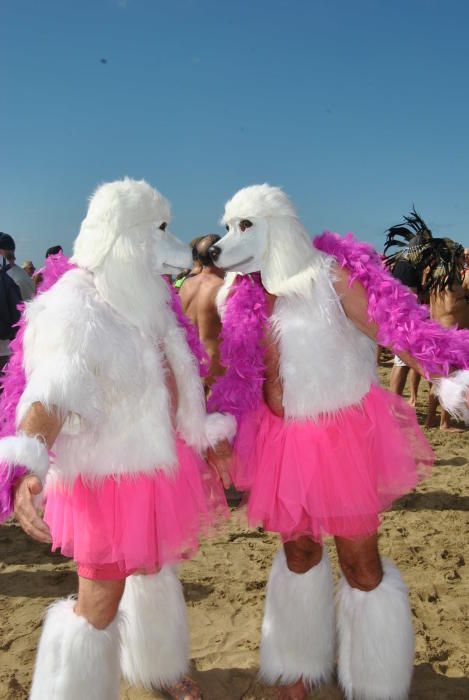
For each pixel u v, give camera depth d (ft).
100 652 7.52
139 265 7.52
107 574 7.60
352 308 8.38
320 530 8.21
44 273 8.20
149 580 9.08
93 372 7.06
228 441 8.61
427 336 8.04
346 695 9.14
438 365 7.96
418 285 22.91
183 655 9.41
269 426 8.81
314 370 8.20
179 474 7.97
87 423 7.13
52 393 6.65
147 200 7.63
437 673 10.15
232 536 15.83
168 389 8.07
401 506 17.74
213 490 8.80
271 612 9.35
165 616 9.15
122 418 7.36
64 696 7.34
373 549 8.61
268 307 8.73
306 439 8.29
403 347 8.07
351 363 8.37
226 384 8.95
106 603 7.68
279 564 9.30
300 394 8.25
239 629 11.59
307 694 9.45
